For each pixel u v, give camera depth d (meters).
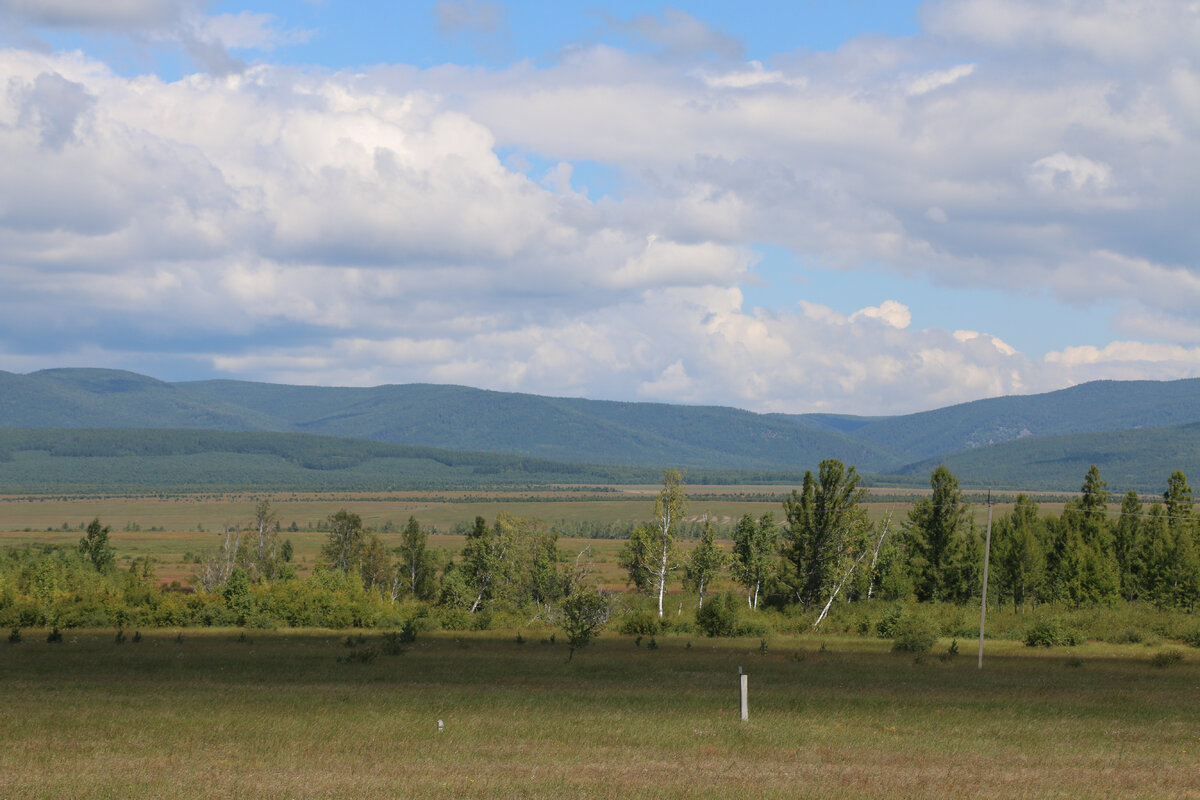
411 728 30.94
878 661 63.31
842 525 107.19
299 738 28.62
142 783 21.64
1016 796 21.84
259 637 80.44
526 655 64.75
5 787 21.06
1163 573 106.62
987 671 55.94
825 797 21.28
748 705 38.44
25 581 108.38
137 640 72.38
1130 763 26.70
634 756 26.52
